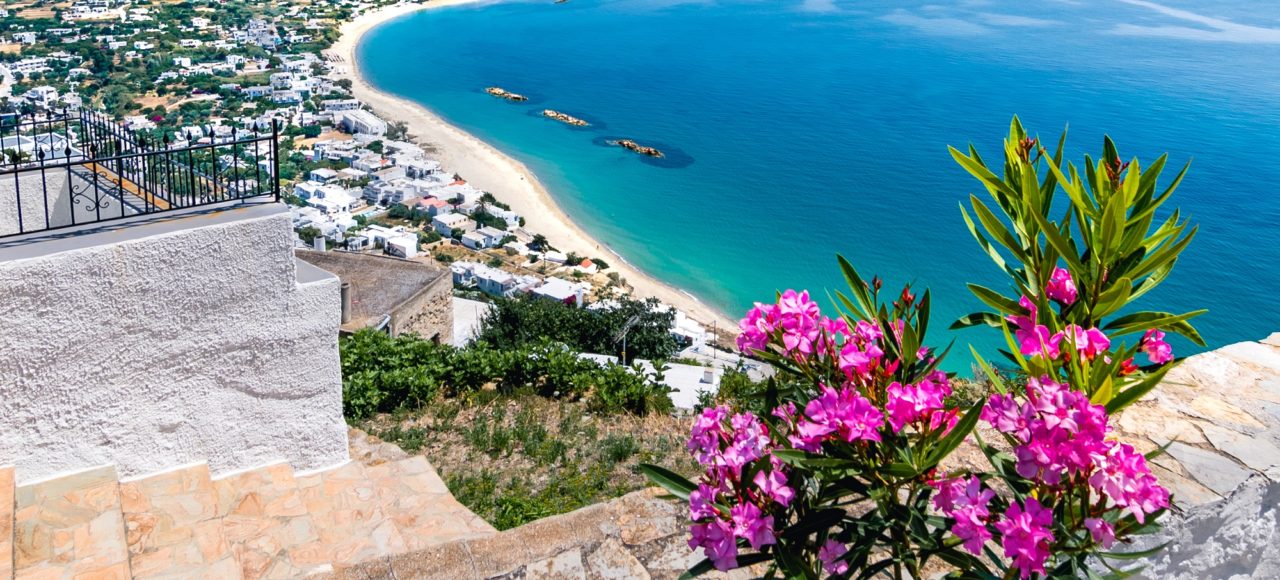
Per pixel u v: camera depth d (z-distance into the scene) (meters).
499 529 7.14
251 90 110.88
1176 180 2.96
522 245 62.00
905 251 61.81
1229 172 73.81
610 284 55.78
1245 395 4.38
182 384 6.00
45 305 5.29
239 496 6.05
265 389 6.42
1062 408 2.39
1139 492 2.35
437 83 113.94
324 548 5.67
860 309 3.08
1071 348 2.71
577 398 10.41
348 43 146.25
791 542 2.81
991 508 2.72
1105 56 122.19
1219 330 49.12
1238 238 61.00
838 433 2.62
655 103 101.88
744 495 2.74
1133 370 2.95
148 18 168.12
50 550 4.84
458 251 61.25
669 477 2.96
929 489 2.81
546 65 124.69
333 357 6.68
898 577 2.89
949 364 44.28
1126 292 2.91
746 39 142.88
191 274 5.84
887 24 155.38
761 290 56.53
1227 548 3.61
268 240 6.14
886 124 91.69
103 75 119.62
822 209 69.25
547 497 7.77
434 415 9.74
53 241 5.47
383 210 70.12
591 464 8.53
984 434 4.65
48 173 7.28
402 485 6.75
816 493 3.08
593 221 67.38
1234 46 130.25
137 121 96.38
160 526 5.38
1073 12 168.62
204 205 6.20
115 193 6.92
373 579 4.14
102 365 5.61
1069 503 2.48
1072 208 3.09
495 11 179.88
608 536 4.36
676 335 38.44
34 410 5.40
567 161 81.50
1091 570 2.67
